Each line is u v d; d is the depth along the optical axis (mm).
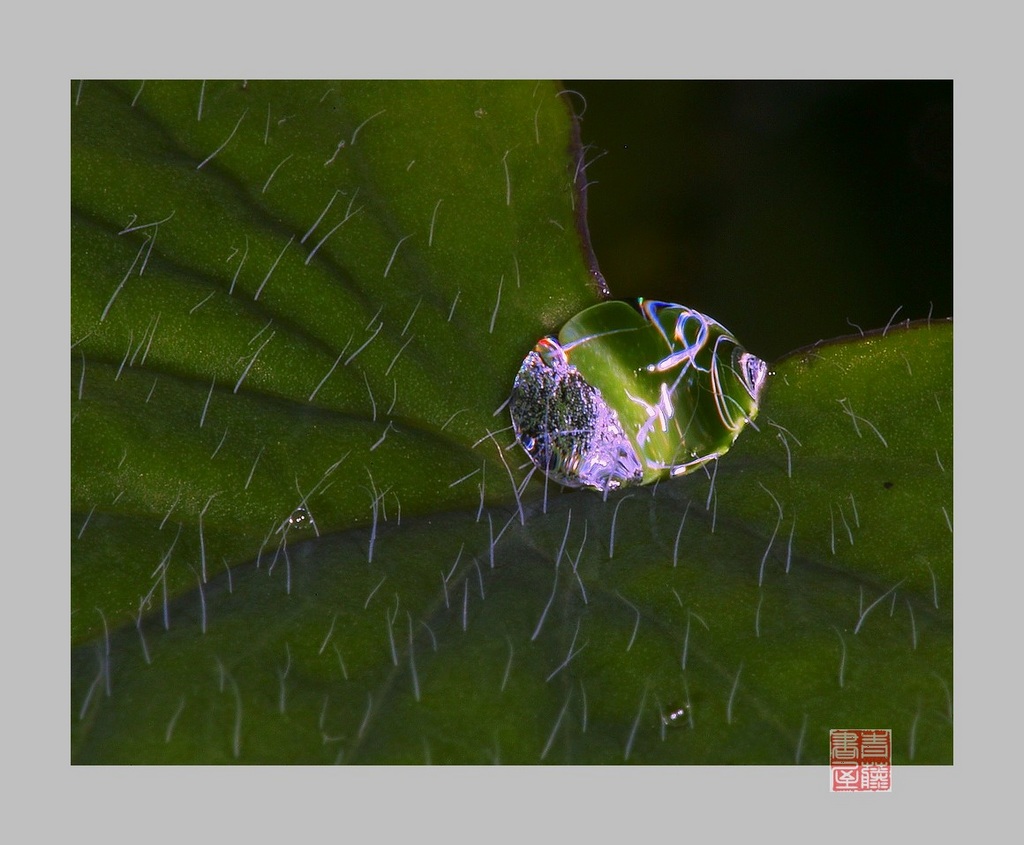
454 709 77
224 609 78
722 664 78
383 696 77
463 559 80
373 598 79
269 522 80
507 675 78
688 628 78
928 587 79
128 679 77
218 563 79
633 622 79
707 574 79
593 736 77
